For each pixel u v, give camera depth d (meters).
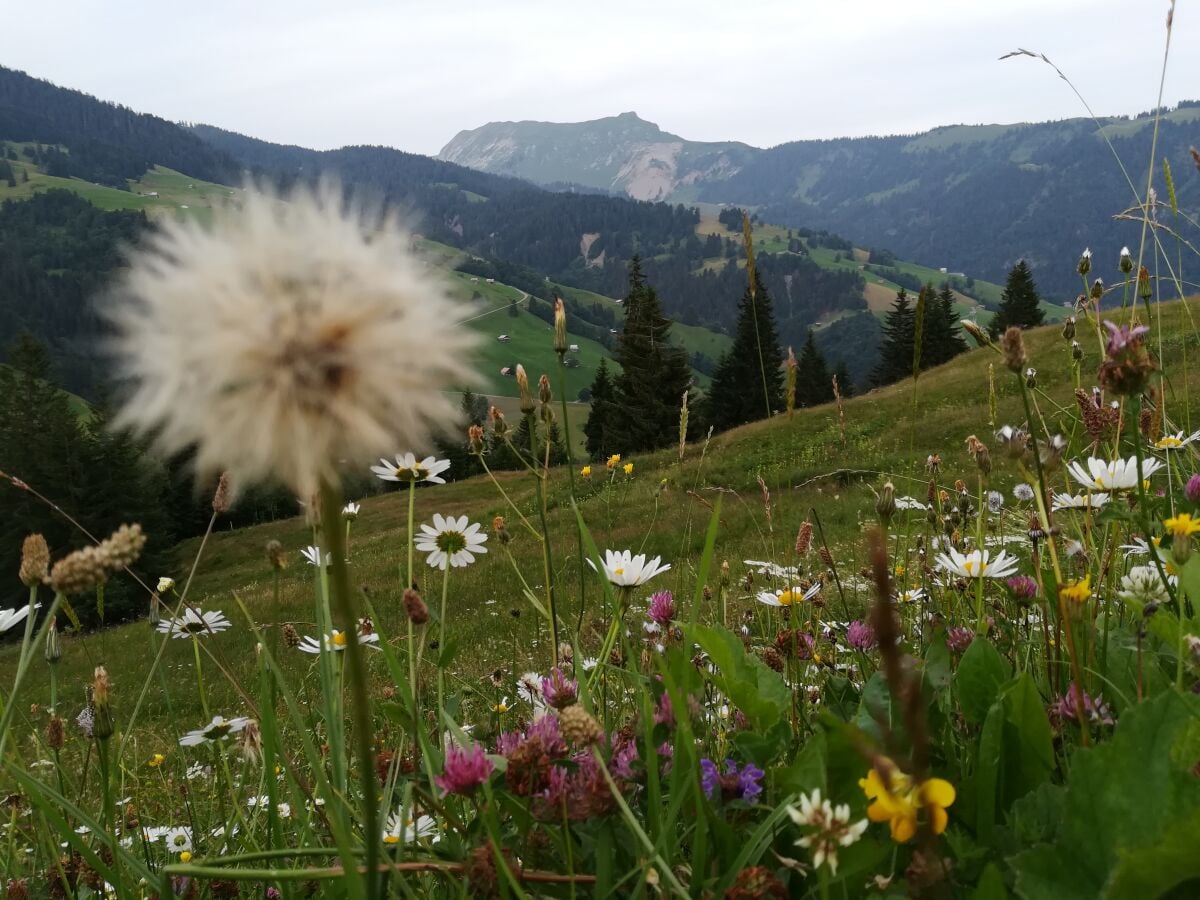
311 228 0.82
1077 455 2.61
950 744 1.65
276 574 2.12
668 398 50.06
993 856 1.40
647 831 1.42
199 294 0.77
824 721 1.42
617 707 2.21
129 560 1.04
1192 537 1.92
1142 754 1.23
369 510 43.91
